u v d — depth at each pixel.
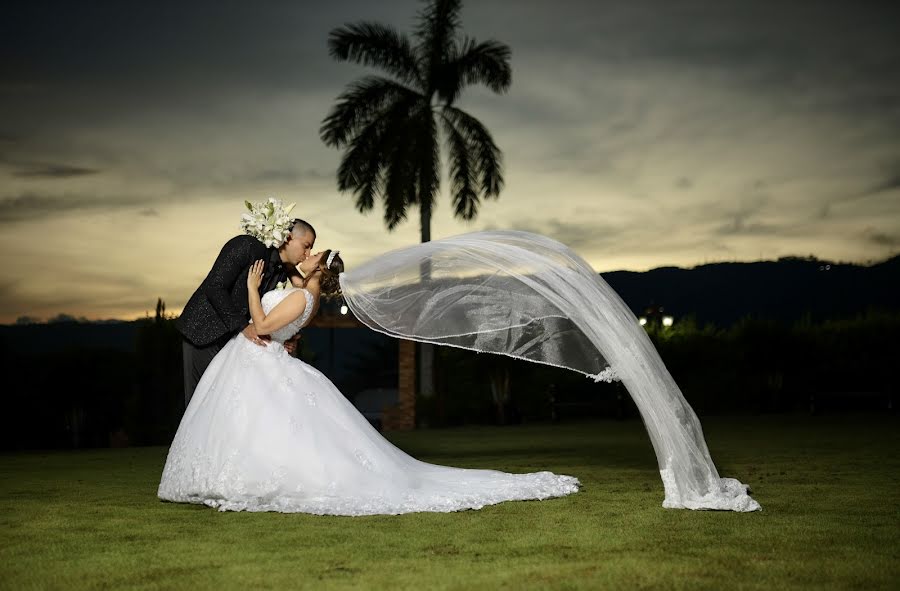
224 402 5.34
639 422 17.58
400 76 24.41
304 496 5.12
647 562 3.63
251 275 5.55
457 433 15.22
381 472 5.34
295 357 5.77
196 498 5.34
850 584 3.26
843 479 6.45
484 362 19.48
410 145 23.42
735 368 20.41
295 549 3.97
